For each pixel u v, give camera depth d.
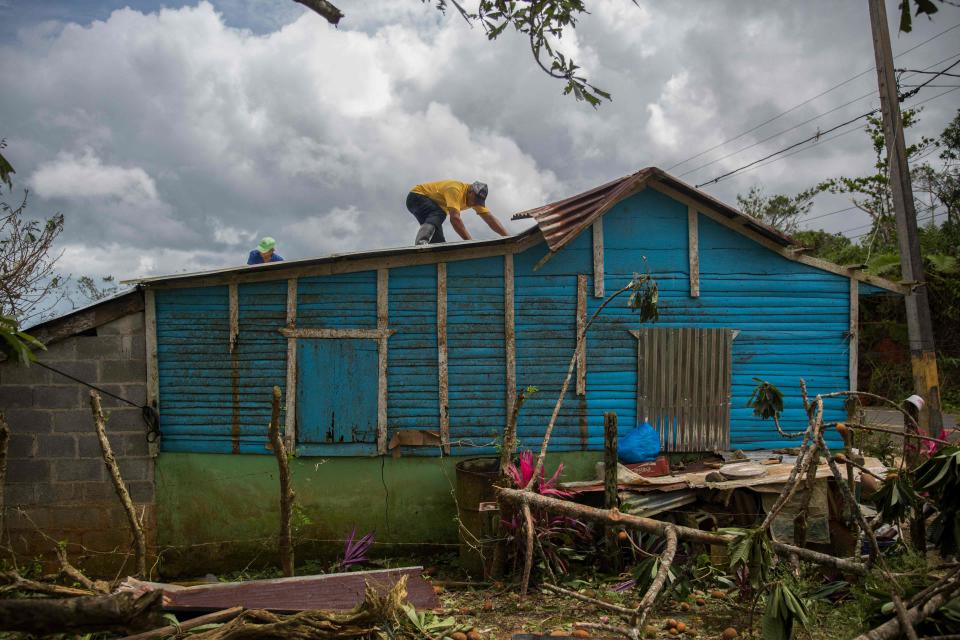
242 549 8.42
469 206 10.41
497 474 7.45
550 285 8.67
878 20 12.01
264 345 8.45
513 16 3.79
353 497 8.52
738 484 7.09
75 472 8.19
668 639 5.43
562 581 6.78
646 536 7.32
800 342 8.93
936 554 6.17
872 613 4.59
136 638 4.48
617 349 8.73
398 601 4.92
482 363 8.62
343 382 8.51
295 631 4.69
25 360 3.61
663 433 8.73
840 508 7.18
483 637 5.54
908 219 11.83
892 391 18.08
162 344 8.37
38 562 7.32
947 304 19.95
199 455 8.41
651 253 8.77
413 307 8.56
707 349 8.80
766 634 4.49
